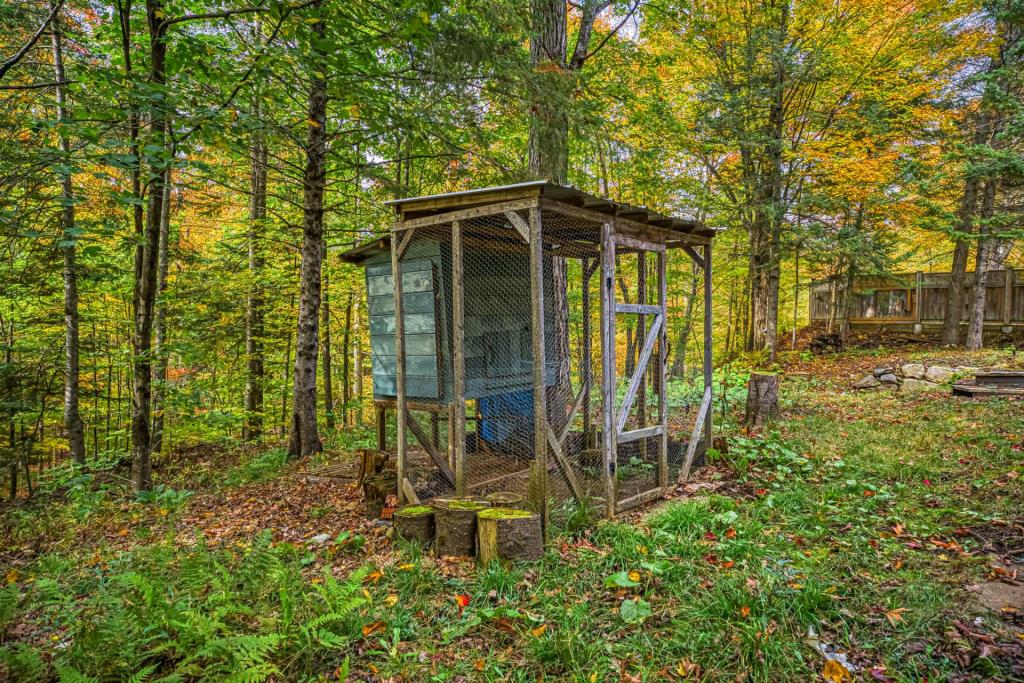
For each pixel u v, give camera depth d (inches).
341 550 178.7
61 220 259.9
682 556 155.8
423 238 219.3
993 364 426.9
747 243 588.4
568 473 192.2
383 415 254.4
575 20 470.6
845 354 574.2
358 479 251.0
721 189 554.6
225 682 103.4
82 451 334.3
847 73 499.2
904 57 500.7
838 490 202.7
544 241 244.8
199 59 227.0
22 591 167.2
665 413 223.9
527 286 257.3
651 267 506.9
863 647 113.0
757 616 124.1
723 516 178.4
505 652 118.9
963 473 210.7
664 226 232.4
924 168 495.8
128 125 225.8
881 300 663.8
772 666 108.9
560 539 171.0
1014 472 202.1
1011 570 138.9
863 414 332.2
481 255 236.7
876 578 138.3
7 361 326.0
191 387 401.4
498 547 155.4
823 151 483.8
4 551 207.0
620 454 270.8
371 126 278.7
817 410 352.2
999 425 269.9
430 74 274.2
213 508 245.3
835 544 159.5
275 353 483.2
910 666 106.7
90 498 257.1
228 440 433.4
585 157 437.7
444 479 240.2
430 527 176.7
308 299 322.7
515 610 132.1
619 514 198.7
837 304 680.4
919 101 533.3
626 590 138.9
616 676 109.4
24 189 230.2
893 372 436.1
